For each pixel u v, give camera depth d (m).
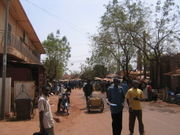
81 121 15.74
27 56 28.67
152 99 30.08
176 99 27.36
